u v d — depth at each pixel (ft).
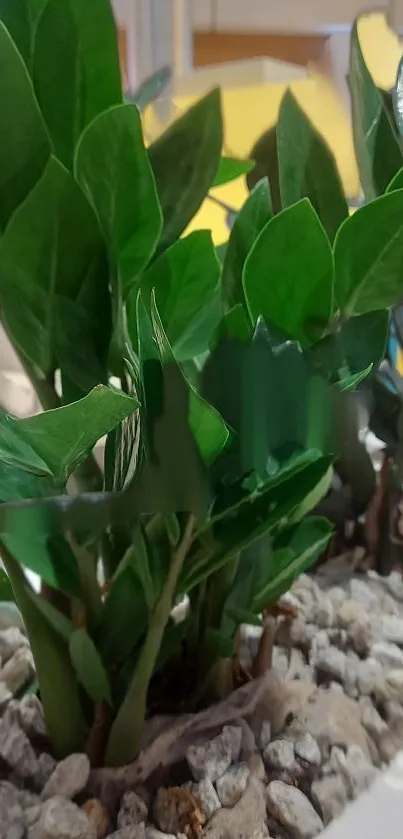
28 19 0.84
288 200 1.00
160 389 0.65
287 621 1.18
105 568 0.95
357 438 0.93
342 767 0.92
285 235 0.76
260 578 0.94
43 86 0.83
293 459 0.74
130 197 0.79
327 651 1.15
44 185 0.74
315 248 0.76
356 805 0.89
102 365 0.84
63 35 0.81
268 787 0.88
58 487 0.71
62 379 0.83
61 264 0.78
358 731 0.99
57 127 0.85
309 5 1.75
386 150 1.05
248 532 0.80
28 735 0.93
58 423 0.60
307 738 0.95
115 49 0.82
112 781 0.86
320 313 0.80
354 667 1.12
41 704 0.93
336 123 1.12
